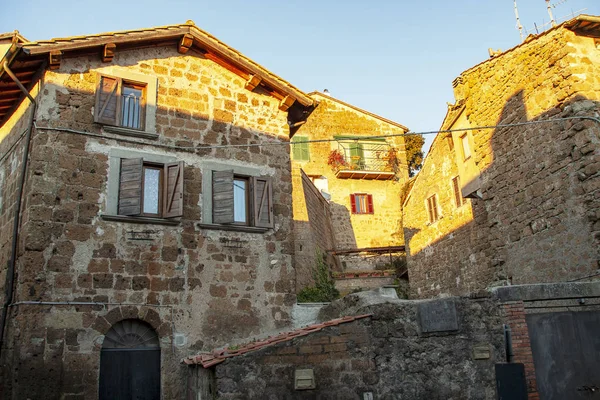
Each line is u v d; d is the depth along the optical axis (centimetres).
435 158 2314
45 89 1273
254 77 1544
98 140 1311
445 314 1023
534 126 1416
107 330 1204
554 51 1359
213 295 1352
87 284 1208
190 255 1350
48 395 1105
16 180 1316
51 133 1255
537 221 1387
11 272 1198
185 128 1438
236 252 1417
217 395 923
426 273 2372
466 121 1756
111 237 1264
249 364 949
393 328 1014
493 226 1582
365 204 3170
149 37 1398
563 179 1304
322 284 2216
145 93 1416
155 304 1274
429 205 2375
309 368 967
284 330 1416
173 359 1259
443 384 995
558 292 1064
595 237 1194
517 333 1023
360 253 2939
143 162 1357
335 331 996
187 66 1488
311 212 2438
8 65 1273
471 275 2003
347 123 3316
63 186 1238
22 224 1221
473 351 1012
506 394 818
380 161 3272
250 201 1491
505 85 1551
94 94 1333
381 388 981
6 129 1494
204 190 1421
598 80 1309
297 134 3212
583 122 1252
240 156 1507
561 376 1024
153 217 1330
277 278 1459
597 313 1075
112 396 1188
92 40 1312
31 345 1114
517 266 1457
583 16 1292
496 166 1574
